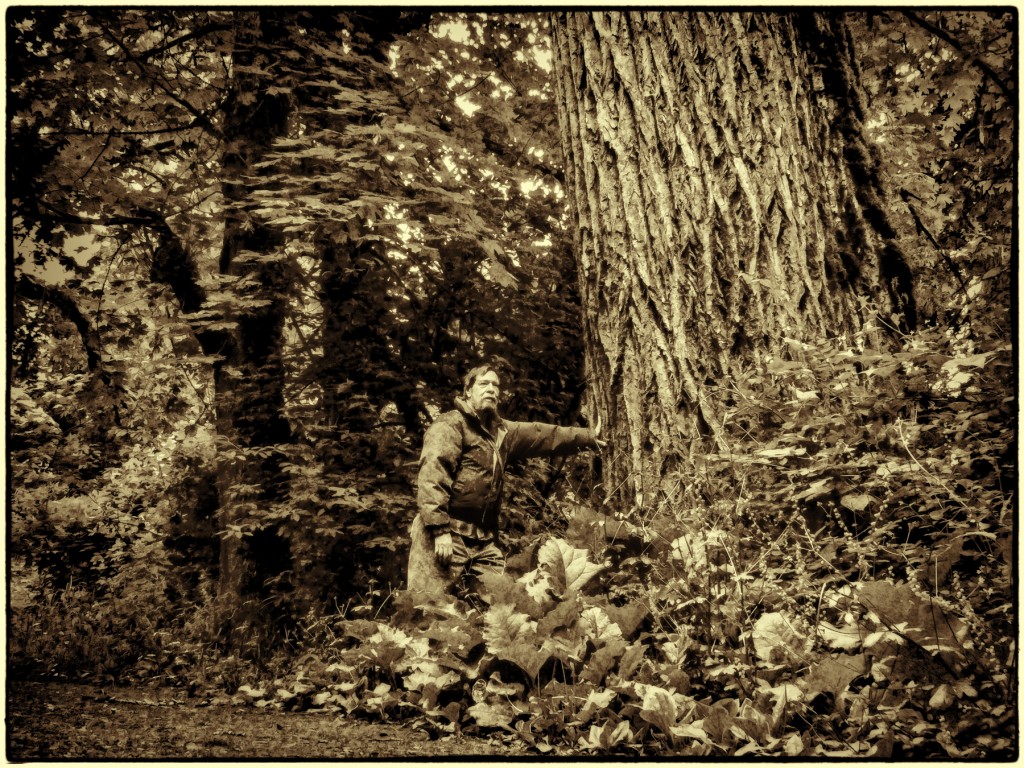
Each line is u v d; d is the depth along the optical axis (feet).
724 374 9.39
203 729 7.86
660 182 10.18
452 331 24.94
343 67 22.11
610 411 10.24
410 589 12.11
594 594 8.23
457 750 6.60
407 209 20.21
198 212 25.40
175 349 23.97
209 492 26.14
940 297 11.83
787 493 7.92
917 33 20.22
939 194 18.62
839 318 9.62
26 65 20.53
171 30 23.53
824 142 10.37
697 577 7.50
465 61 25.52
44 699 10.59
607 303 10.41
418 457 22.54
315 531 20.06
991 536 6.54
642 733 6.27
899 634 5.86
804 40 10.70
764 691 6.02
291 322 23.65
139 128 24.06
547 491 17.83
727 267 9.66
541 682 7.49
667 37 10.47
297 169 21.84
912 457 7.40
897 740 5.38
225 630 18.99
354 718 8.63
